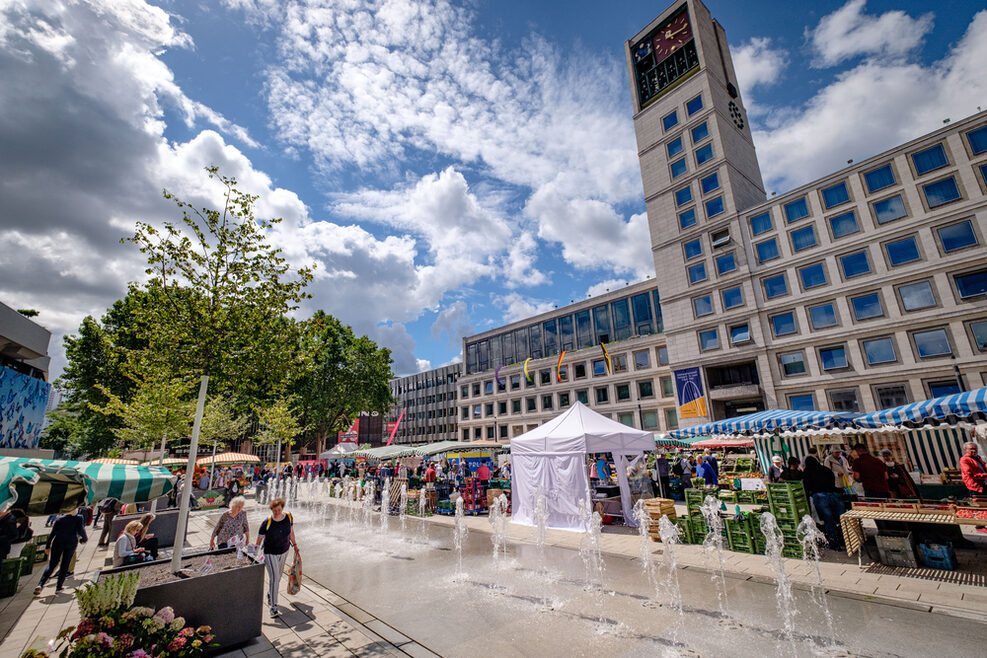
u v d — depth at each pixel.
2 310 17.25
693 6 43.84
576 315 55.34
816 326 30.94
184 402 20.59
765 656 4.77
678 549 9.83
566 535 11.90
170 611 4.87
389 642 5.55
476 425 63.25
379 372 50.69
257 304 8.62
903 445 19.11
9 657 5.59
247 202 8.84
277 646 5.51
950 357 25.73
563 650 5.11
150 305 8.01
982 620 5.37
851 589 6.71
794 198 33.19
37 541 11.35
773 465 14.67
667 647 5.07
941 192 27.19
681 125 41.47
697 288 37.69
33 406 20.53
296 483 29.45
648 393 44.38
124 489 8.42
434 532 13.41
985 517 6.96
